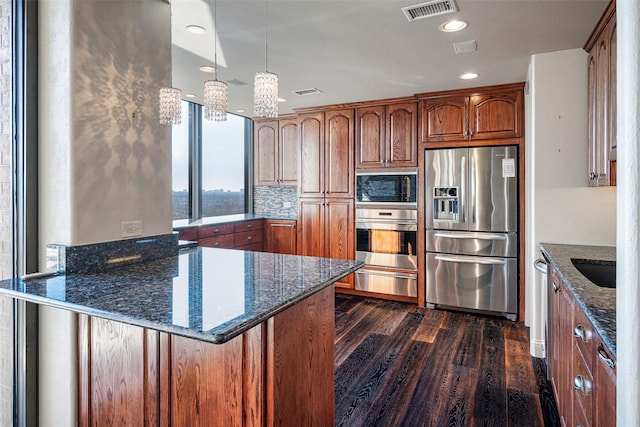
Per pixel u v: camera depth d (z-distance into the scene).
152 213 1.95
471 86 3.76
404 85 3.73
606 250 2.46
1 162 1.76
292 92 3.99
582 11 2.18
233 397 1.37
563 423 1.90
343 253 4.61
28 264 1.68
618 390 0.60
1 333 1.79
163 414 1.48
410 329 3.52
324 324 1.69
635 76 0.55
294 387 1.46
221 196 5.32
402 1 2.09
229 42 2.65
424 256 4.15
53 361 1.71
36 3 1.66
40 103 1.67
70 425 1.67
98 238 1.70
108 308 1.16
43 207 1.68
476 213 3.85
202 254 2.11
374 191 4.39
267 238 5.12
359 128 4.48
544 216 2.79
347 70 3.26
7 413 1.79
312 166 4.77
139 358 1.52
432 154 4.05
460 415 2.17
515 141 3.69
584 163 2.70
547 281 2.50
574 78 2.71
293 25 2.38
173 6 2.14
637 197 0.55
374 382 2.54
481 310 3.89
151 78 1.94
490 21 2.32
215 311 1.13
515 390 2.43
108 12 1.73
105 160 1.73
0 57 1.75
